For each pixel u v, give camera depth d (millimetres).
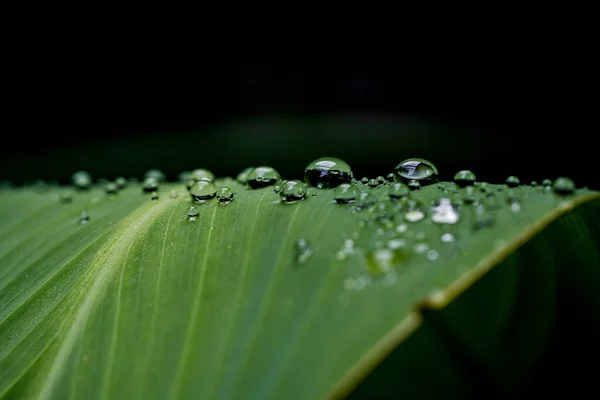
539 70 241
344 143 220
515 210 126
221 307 123
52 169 232
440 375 124
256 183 143
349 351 110
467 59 257
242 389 116
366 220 128
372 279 121
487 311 125
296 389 109
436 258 121
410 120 258
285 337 120
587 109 221
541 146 189
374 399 123
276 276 124
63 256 140
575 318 126
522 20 246
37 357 126
